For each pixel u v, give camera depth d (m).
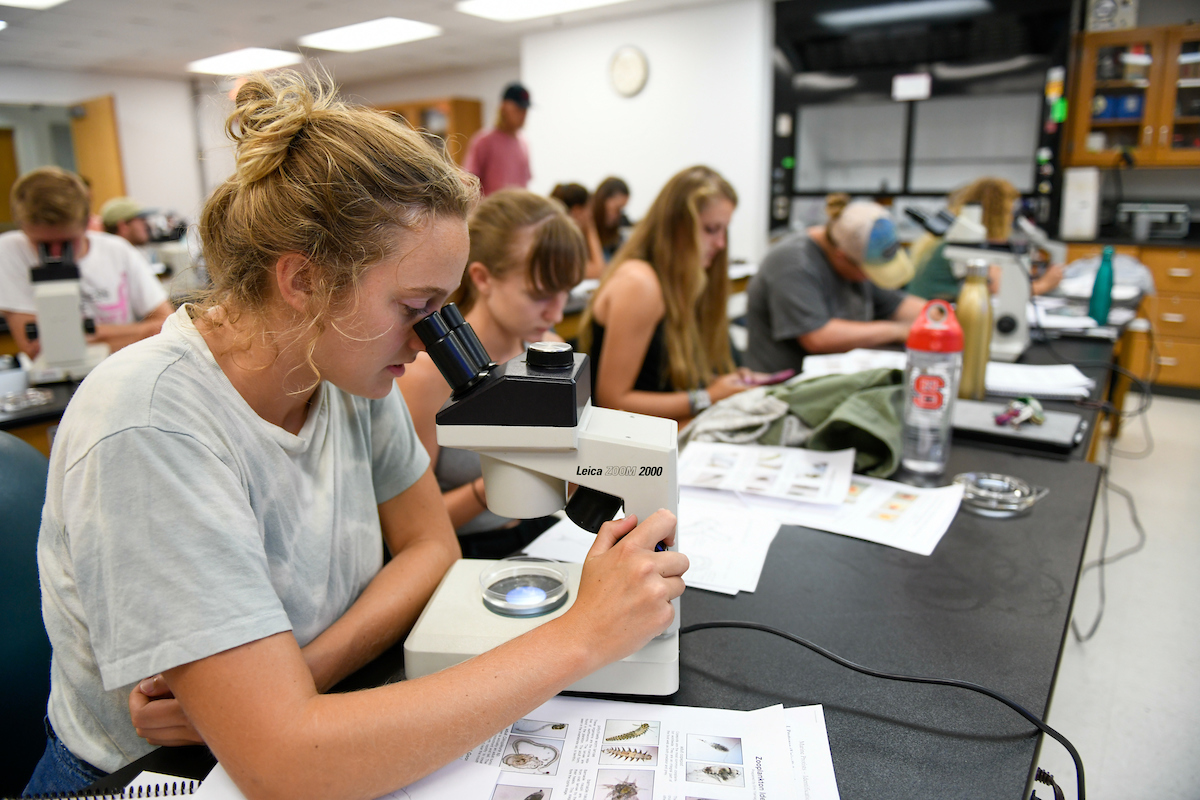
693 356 1.96
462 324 0.67
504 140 4.88
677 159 5.64
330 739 0.55
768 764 0.62
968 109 4.73
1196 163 4.32
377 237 0.59
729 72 5.27
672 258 1.86
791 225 5.39
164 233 5.97
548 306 1.33
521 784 0.59
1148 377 3.79
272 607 0.60
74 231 2.47
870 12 4.75
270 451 0.69
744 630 0.83
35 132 7.42
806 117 5.21
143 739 0.73
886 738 0.66
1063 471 1.31
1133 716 1.72
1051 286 3.16
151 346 0.64
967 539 1.06
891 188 5.07
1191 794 1.49
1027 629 0.83
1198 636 2.03
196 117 8.31
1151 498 2.95
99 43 6.27
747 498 1.19
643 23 5.55
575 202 4.21
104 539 0.56
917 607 0.88
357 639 0.75
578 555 0.99
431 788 0.59
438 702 0.58
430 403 1.21
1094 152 4.55
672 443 0.69
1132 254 4.39
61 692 0.75
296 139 0.61
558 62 6.03
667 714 0.68
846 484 1.22
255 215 0.61
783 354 2.39
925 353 1.23
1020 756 0.63
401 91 8.54
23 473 0.93
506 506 0.71
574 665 0.62
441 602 0.76
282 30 5.93
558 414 0.66
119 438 0.57
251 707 0.56
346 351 0.63
